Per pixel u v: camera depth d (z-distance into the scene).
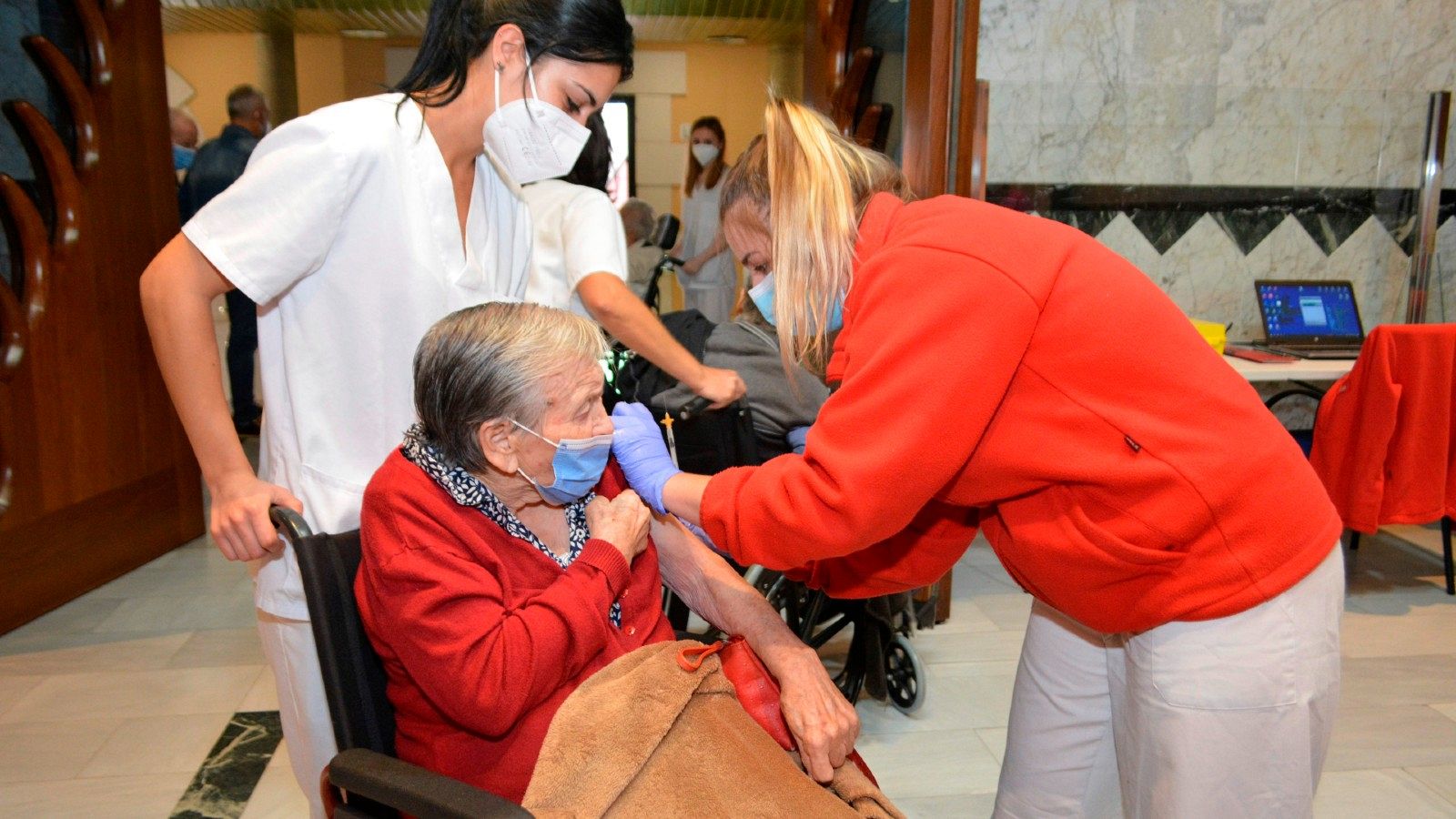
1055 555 1.10
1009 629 3.03
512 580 1.22
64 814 2.08
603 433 1.19
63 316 3.18
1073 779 1.36
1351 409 3.06
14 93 3.03
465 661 1.10
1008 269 0.98
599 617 1.17
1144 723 1.15
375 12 6.46
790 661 1.31
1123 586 1.09
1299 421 4.23
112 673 2.74
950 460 0.99
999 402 1.01
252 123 5.30
